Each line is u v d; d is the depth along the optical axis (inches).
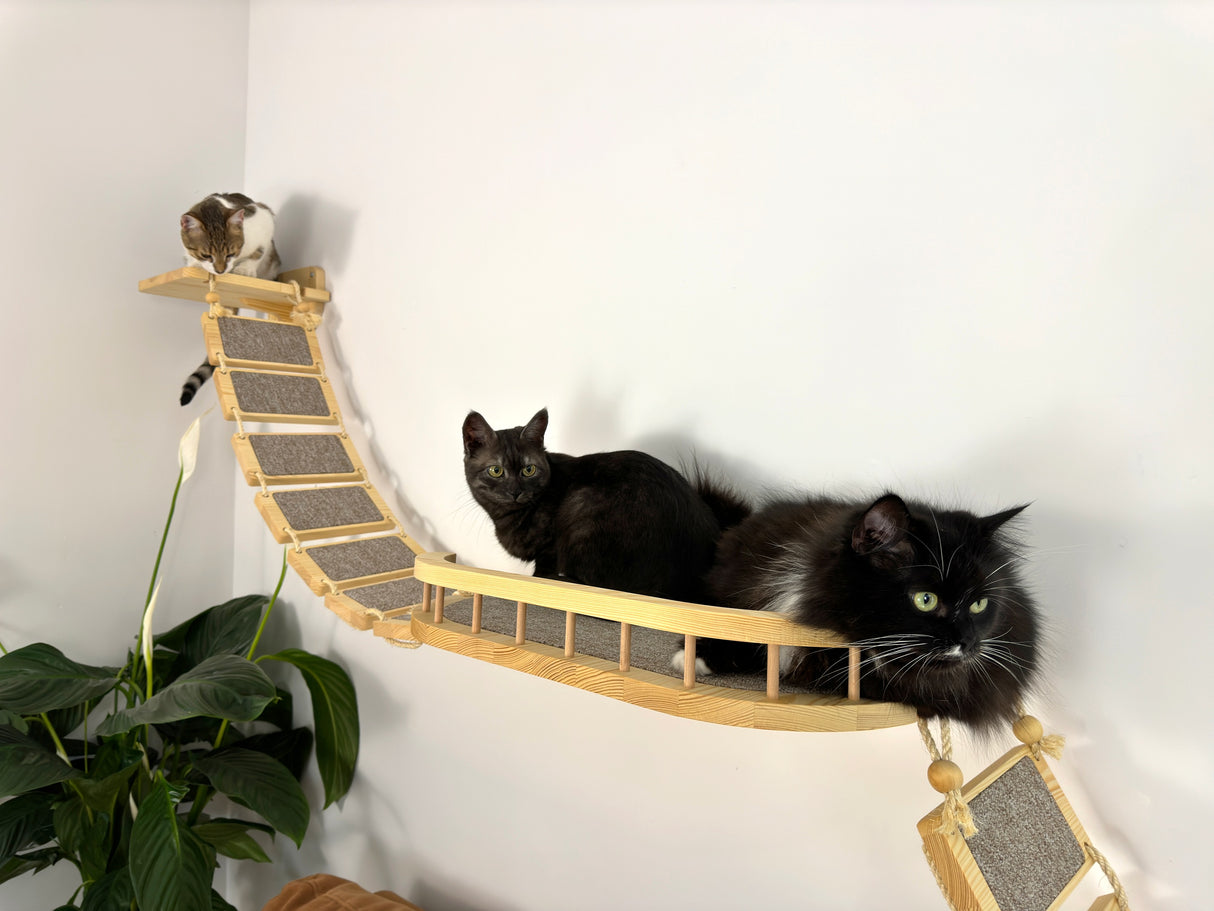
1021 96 41.2
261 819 85.6
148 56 82.4
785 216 49.8
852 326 47.0
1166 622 37.4
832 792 47.3
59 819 59.9
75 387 78.1
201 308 87.8
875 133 46.2
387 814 74.5
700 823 53.1
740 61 51.9
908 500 40.7
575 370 60.9
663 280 55.7
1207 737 36.4
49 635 77.0
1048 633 40.4
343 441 74.9
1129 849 38.7
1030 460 40.9
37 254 75.0
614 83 58.7
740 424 51.8
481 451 52.9
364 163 77.9
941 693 33.6
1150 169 37.5
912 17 44.8
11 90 72.7
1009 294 41.6
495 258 66.5
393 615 56.1
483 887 66.3
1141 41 37.7
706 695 33.0
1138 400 37.9
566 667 37.5
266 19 88.7
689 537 45.1
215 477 90.0
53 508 76.9
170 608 86.4
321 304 82.3
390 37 75.5
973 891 30.5
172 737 75.7
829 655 35.5
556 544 51.3
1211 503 36.2
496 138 66.5
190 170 86.4
